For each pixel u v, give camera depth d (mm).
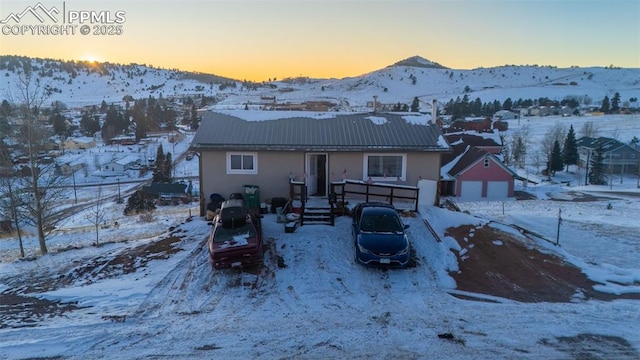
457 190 41188
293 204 15984
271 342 8109
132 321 9156
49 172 23109
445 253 13273
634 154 66500
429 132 18641
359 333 8484
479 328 8703
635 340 8133
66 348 7867
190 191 55719
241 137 17781
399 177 17875
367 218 13227
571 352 7652
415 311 9641
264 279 11555
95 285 11539
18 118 19094
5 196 19344
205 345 8000
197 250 13938
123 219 32906
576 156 69625
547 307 9930
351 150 17156
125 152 98750
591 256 15914
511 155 78375
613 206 31625
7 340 8195
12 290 11594
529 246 14586
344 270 12039
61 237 23359
